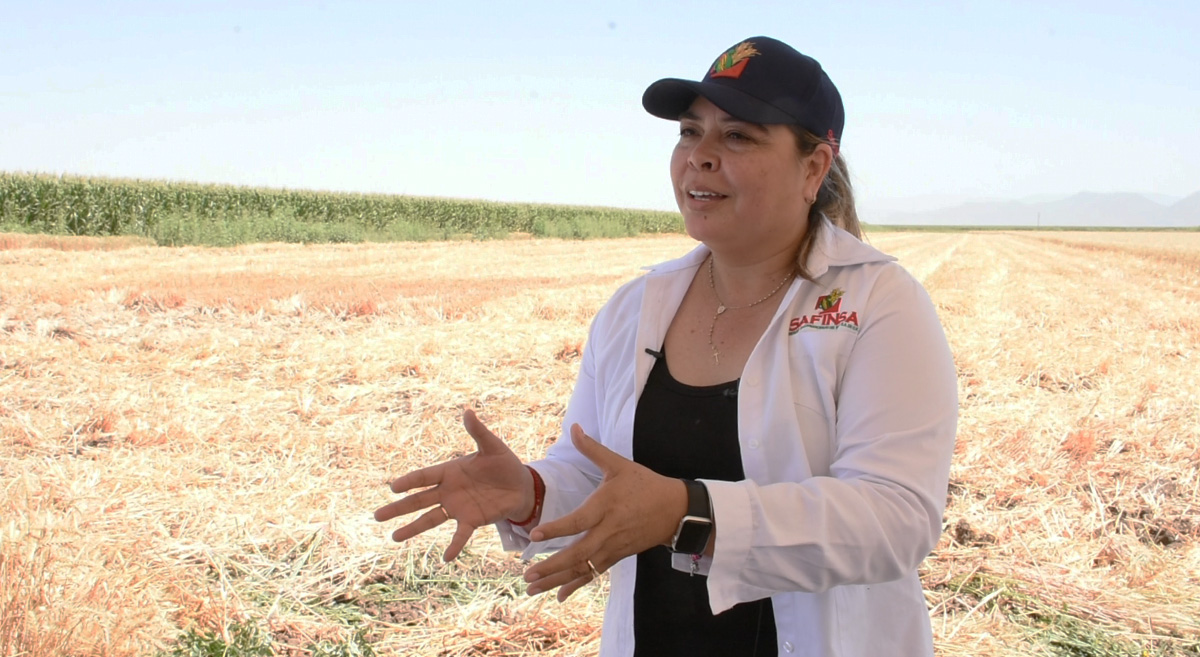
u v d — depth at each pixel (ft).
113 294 35.60
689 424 4.65
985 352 28.89
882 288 4.33
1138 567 12.23
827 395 4.32
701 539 3.70
